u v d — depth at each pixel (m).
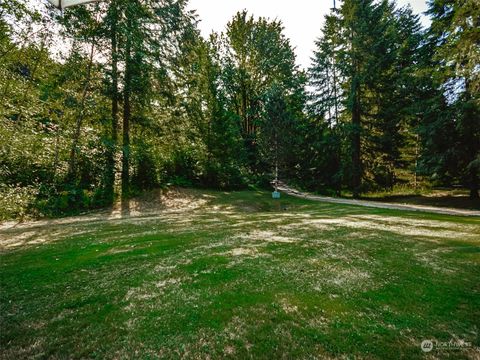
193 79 20.25
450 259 5.29
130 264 5.14
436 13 16.36
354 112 22.11
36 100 14.03
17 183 11.85
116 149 15.65
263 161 24.28
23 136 12.44
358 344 2.67
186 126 19.81
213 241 6.89
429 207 14.64
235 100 30.25
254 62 28.81
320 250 6.00
